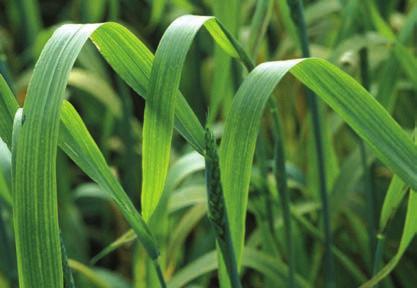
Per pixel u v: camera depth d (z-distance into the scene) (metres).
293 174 0.92
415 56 1.09
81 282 1.02
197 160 0.80
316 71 0.52
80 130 0.51
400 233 1.02
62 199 1.11
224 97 0.92
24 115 0.46
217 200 0.50
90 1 1.07
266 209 0.82
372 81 1.11
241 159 0.51
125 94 1.09
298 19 0.70
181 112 0.51
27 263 0.45
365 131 0.52
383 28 0.84
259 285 1.11
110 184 0.51
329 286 0.82
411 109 1.10
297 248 0.94
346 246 1.02
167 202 0.80
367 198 0.89
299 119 1.10
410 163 0.52
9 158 0.64
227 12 0.77
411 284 0.99
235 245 0.54
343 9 0.93
